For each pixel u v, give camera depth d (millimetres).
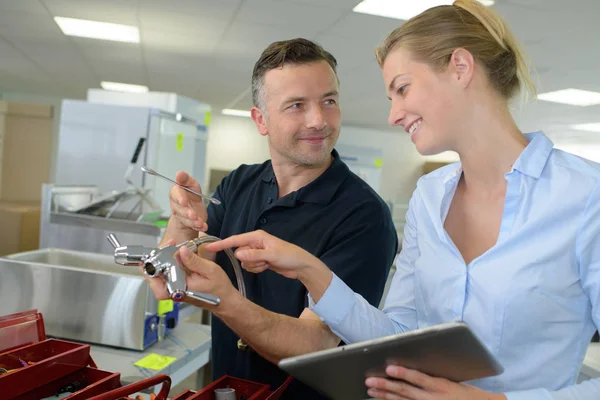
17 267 1817
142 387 968
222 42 4438
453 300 928
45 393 1062
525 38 3738
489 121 884
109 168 3393
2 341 1180
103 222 2521
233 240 905
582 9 3092
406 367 701
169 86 6898
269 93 1145
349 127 10109
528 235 860
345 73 5270
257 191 1303
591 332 886
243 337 960
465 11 893
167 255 841
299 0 3277
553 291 845
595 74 4551
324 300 938
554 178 869
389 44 919
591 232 819
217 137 9594
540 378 869
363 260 1099
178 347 1886
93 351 1771
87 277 1792
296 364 654
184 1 3471
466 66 844
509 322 862
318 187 1185
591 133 8125
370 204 1151
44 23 4297
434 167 10359
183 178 1104
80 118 3406
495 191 936
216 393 987
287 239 1185
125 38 4570
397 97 917
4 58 5895
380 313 1004
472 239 959
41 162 6312
